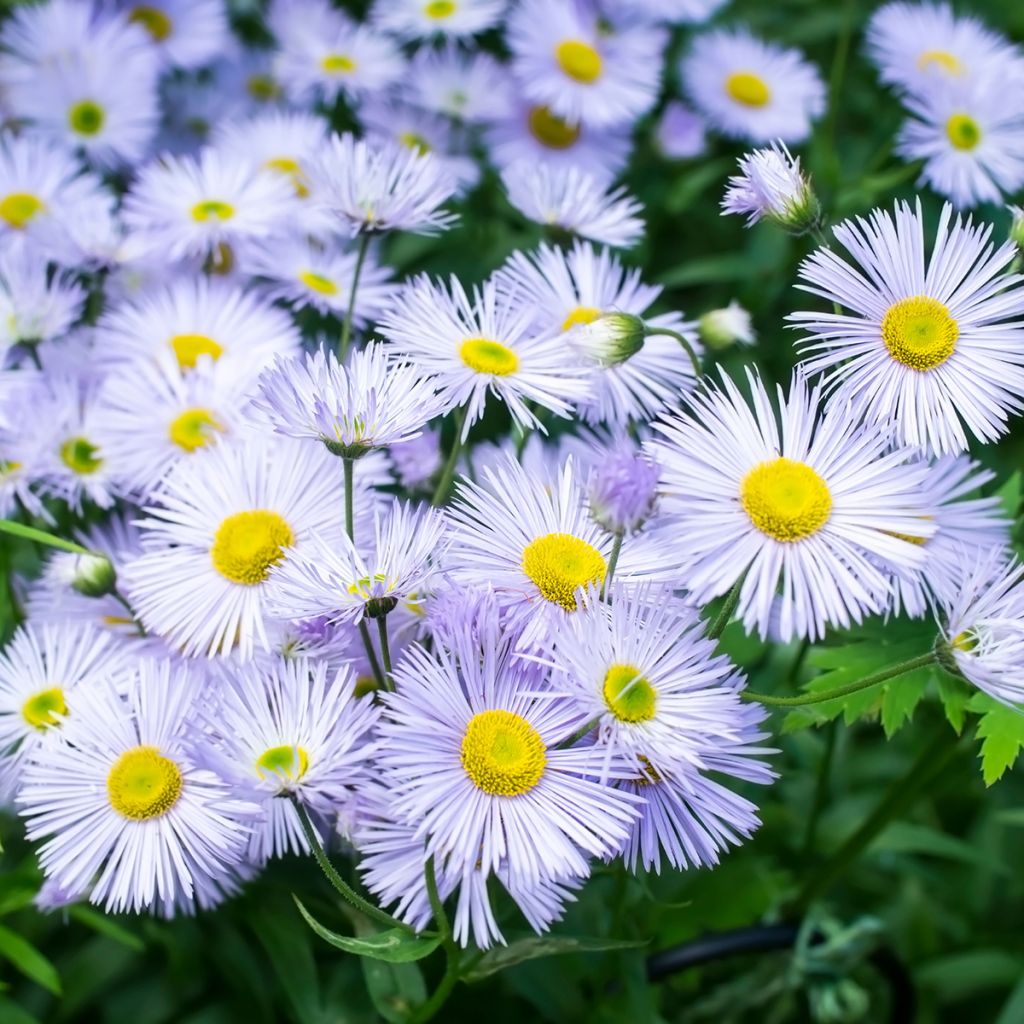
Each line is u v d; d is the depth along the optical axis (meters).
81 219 0.53
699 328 0.48
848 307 0.42
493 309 0.44
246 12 0.75
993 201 0.61
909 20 0.66
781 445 0.40
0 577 0.48
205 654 0.43
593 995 0.48
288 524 0.43
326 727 0.38
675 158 0.68
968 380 0.41
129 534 0.47
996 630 0.39
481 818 0.38
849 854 0.51
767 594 0.38
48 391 0.48
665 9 0.68
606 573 0.40
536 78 0.63
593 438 0.47
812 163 0.71
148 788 0.40
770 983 0.54
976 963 0.57
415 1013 0.42
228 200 0.53
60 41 0.63
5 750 0.44
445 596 0.39
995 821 0.59
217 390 0.47
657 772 0.38
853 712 0.44
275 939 0.45
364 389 0.40
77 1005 0.48
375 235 0.47
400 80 0.65
